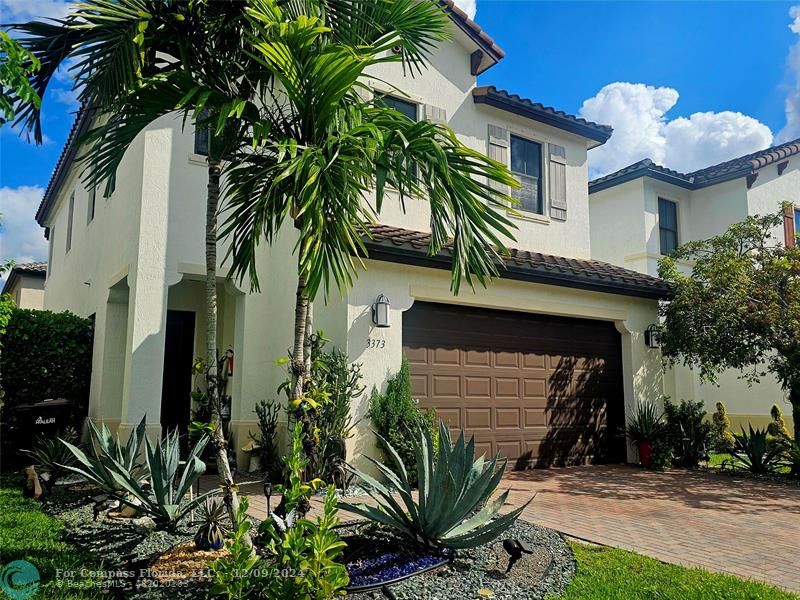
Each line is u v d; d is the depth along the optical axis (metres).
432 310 10.78
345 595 4.27
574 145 15.02
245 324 11.16
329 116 5.12
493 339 11.46
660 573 5.20
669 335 12.73
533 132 14.27
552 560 5.52
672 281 13.41
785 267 11.52
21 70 3.89
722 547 6.30
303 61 4.87
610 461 12.80
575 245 14.55
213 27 5.07
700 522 7.46
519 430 11.55
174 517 6.14
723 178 17.38
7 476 9.77
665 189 17.86
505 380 11.49
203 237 10.77
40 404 11.19
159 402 9.95
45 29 4.95
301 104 5.11
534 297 11.80
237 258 5.86
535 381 11.94
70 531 6.20
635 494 9.35
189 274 10.60
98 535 6.06
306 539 4.07
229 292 11.34
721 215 17.70
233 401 11.02
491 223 5.22
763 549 6.24
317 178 4.63
